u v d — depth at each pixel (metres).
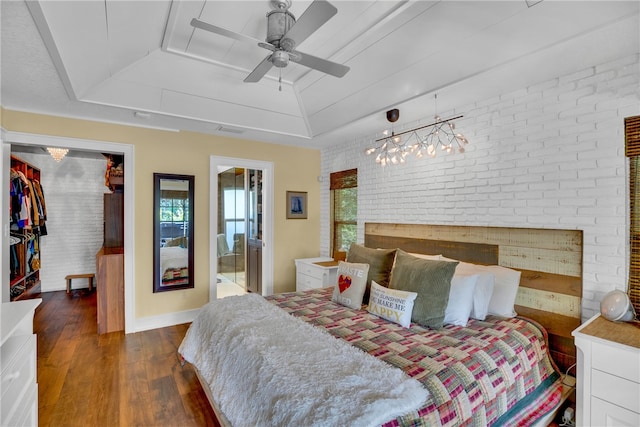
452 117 3.07
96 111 3.11
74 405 2.24
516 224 2.61
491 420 1.64
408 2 1.91
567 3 1.68
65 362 2.87
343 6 1.99
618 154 2.09
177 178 3.84
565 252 2.33
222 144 4.16
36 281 5.24
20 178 4.35
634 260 2.03
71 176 5.62
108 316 3.58
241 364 1.75
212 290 4.10
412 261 2.51
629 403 1.58
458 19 1.96
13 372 1.44
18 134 3.03
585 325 1.86
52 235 5.48
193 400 2.32
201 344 2.33
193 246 3.96
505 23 1.89
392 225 3.73
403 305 2.25
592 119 2.21
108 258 3.57
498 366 1.80
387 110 3.09
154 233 3.71
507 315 2.41
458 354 1.78
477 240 2.88
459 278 2.33
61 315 4.18
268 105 3.47
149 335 3.51
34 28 1.75
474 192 2.91
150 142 3.69
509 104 2.66
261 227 4.96
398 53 2.37
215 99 3.20
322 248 4.97
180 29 2.29
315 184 4.98
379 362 1.64
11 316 1.58
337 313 2.49
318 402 1.30
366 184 4.11
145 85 2.83
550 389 2.09
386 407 1.28
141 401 2.30
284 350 1.75
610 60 2.12
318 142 4.51
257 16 2.12
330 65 2.01
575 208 2.28
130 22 2.04
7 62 2.13
